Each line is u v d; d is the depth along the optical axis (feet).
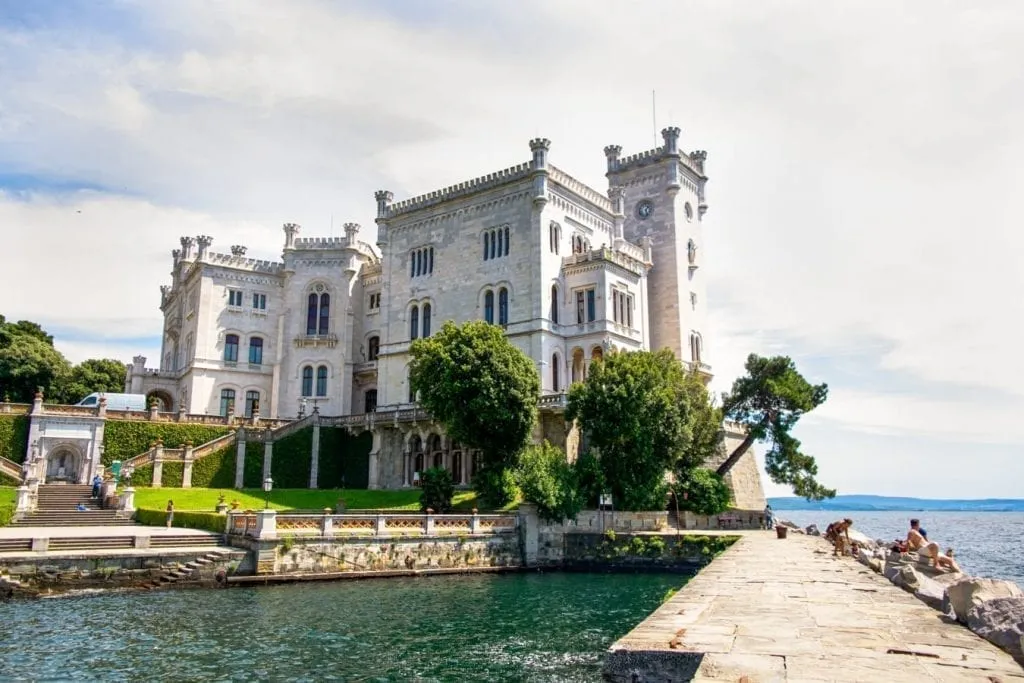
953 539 423.23
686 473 209.05
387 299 270.67
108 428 219.82
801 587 70.49
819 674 35.96
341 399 281.95
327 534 145.28
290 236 295.89
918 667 37.60
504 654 88.53
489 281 243.81
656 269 280.31
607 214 269.85
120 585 125.70
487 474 188.55
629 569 172.14
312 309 292.81
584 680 77.41
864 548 118.52
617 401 185.47
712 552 167.02
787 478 217.56
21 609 108.99
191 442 231.71
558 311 236.22
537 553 176.65
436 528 160.86
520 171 240.32
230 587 131.95
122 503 180.75
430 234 263.49
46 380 289.94
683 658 40.37
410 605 119.65
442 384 185.88
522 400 185.98
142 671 77.71
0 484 193.26
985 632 44.62
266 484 211.20
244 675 77.46
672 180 281.95
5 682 72.79
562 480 179.52
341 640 94.07
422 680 77.36
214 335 283.38
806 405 214.28
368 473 244.01
